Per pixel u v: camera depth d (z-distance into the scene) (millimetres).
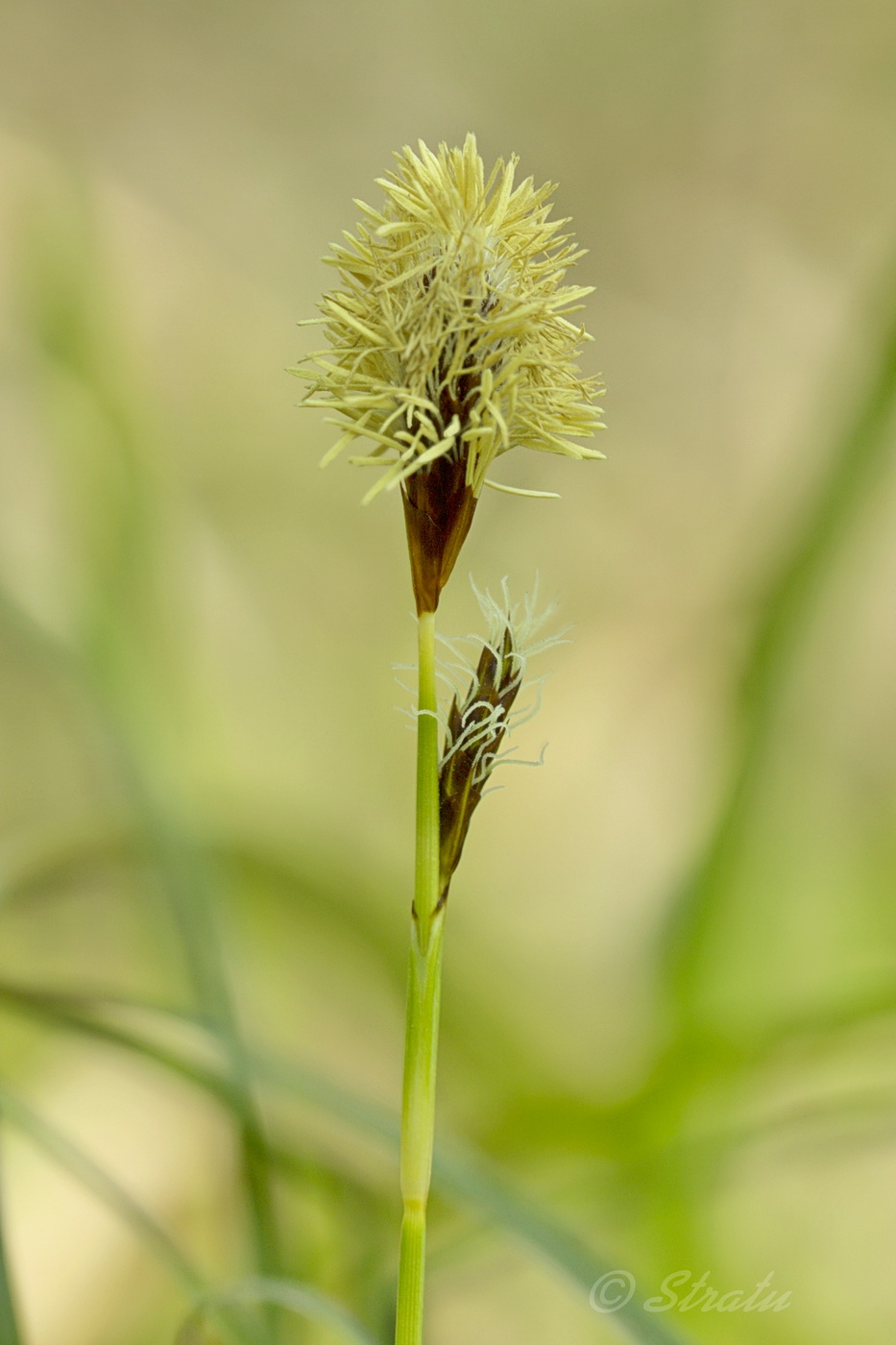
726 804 476
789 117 1151
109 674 476
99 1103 448
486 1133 441
